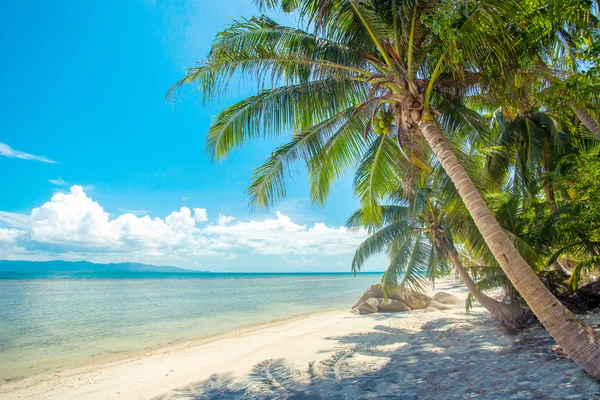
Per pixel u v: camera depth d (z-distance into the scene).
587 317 7.64
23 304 30.38
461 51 5.28
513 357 5.93
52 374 9.45
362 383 5.73
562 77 6.47
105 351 12.45
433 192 9.96
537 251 8.35
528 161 10.59
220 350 10.93
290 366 7.51
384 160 8.66
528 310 8.59
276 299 34.91
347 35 6.79
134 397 6.57
